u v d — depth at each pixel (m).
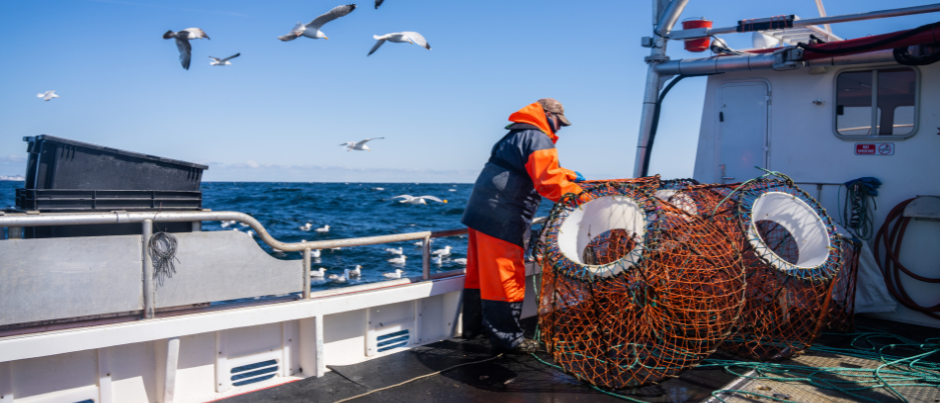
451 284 4.53
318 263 17.20
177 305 3.30
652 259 3.41
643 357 3.83
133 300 3.18
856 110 5.27
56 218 2.92
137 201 3.64
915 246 4.97
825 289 3.92
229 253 3.45
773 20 5.19
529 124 3.91
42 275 2.95
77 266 3.03
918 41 4.48
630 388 3.54
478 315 4.54
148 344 3.32
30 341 2.82
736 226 4.16
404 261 17.70
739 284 3.75
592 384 3.54
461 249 20.64
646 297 3.39
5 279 2.87
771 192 4.24
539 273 5.09
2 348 2.76
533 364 4.00
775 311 4.12
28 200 3.45
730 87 5.84
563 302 3.74
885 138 5.13
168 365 3.23
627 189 3.79
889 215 5.05
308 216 35.41
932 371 3.81
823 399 3.37
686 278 3.69
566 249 3.67
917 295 4.97
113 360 3.21
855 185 5.16
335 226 29.58
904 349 4.32
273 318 3.52
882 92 5.13
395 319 4.32
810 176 5.49
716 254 3.71
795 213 4.18
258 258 3.55
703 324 3.67
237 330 3.60
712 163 5.96
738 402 3.34
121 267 3.14
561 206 3.76
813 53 5.02
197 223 3.78
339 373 3.81
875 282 5.02
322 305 3.72
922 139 4.98
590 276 3.41
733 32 5.46
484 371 3.86
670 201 4.36
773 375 3.75
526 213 3.98
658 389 3.52
